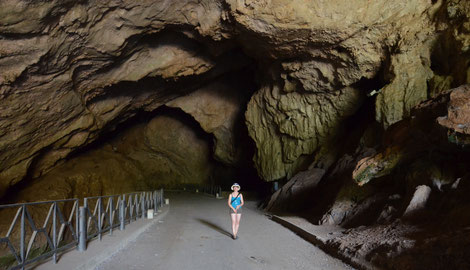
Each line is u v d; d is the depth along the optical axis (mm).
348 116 13148
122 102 15180
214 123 21828
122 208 8516
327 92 12852
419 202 6246
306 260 6137
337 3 9195
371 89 11852
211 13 10438
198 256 6348
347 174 10680
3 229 9500
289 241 7965
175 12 10508
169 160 27828
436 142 6273
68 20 8055
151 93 16703
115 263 5734
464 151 6047
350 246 6273
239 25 10328
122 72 12547
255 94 16703
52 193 12906
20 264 4352
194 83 18047
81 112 12242
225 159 24078
